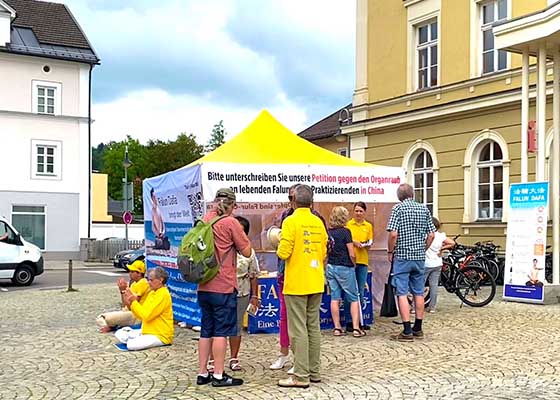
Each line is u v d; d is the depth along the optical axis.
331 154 11.34
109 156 77.12
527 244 12.93
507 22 13.89
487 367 7.26
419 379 6.73
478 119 18.62
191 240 6.36
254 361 7.67
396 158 21.56
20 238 20.33
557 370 7.11
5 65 32.62
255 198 10.02
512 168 17.58
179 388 6.50
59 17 35.88
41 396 6.30
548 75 16.50
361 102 22.92
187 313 10.30
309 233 6.54
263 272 9.78
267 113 11.62
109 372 7.27
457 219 19.27
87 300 14.74
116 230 37.44
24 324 10.98
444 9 19.91
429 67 20.75
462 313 11.37
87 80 34.50
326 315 9.81
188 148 65.38
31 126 33.19
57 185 33.78
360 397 6.07
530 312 11.48
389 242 8.84
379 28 22.42
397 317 10.94
